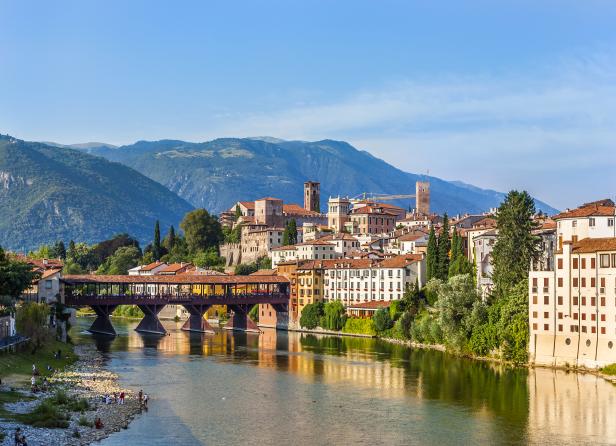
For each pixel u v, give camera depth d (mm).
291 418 135750
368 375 178375
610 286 174125
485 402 148250
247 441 120938
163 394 155250
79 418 128625
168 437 121812
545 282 187625
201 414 137875
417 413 139750
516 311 195250
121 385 164000
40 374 163250
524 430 128500
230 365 194500
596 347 177500
